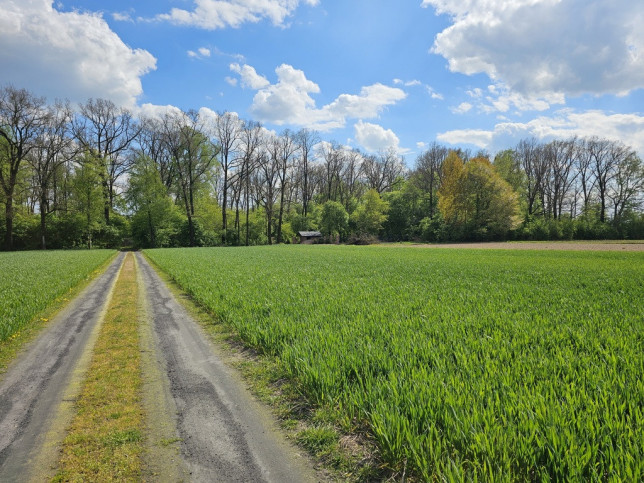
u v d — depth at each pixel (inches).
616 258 1035.9
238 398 191.3
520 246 1918.1
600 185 2608.3
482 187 2469.2
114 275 753.0
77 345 286.2
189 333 317.7
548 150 2719.0
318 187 3708.2
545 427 129.4
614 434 126.3
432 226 2716.5
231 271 713.6
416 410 146.9
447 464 116.2
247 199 2650.1
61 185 2020.2
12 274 672.4
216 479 127.3
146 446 148.3
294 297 413.4
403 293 427.5
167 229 2314.2
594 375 173.9
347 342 239.6
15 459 140.4
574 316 300.8
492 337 243.8
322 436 149.6
